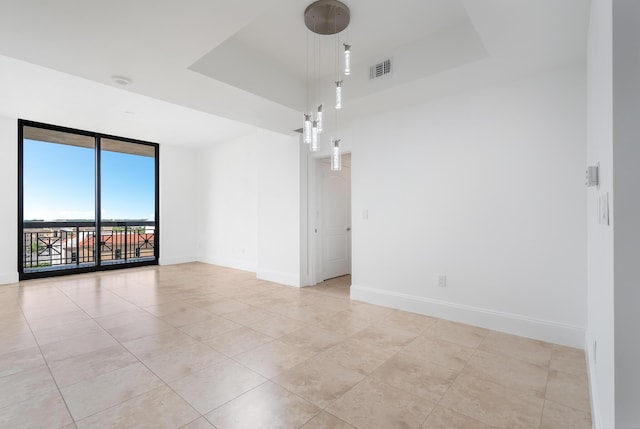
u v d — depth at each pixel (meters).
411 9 2.35
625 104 0.88
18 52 2.30
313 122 3.54
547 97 2.62
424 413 1.67
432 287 3.26
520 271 2.74
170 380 1.99
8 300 3.81
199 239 7.01
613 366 0.90
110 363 2.21
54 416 1.63
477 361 2.26
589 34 1.92
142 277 5.26
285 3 2.30
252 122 4.00
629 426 0.87
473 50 2.47
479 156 2.96
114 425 1.57
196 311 3.41
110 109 4.29
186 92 3.02
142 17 1.92
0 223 4.62
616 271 0.88
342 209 5.45
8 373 2.07
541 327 2.63
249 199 5.90
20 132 4.79
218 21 1.97
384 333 2.79
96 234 5.66
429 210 3.27
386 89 2.98
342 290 4.39
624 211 0.88
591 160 1.83
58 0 1.75
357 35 2.70
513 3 1.77
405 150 3.44
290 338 2.67
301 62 3.18
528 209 2.71
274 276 4.93
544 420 1.62
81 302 3.74
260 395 1.83
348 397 1.82
